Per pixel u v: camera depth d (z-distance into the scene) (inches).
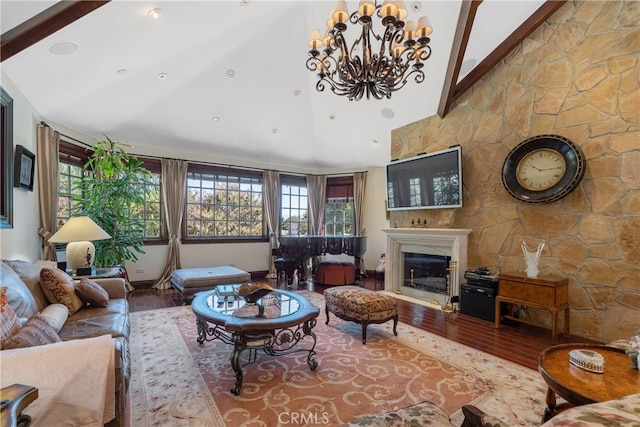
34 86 125.0
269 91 185.9
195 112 188.4
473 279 150.3
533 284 123.9
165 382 86.4
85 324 86.1
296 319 89.8
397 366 97.3
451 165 165.0
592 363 62.1
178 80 159.8
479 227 161.3
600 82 121.1
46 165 145.5
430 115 185.9
